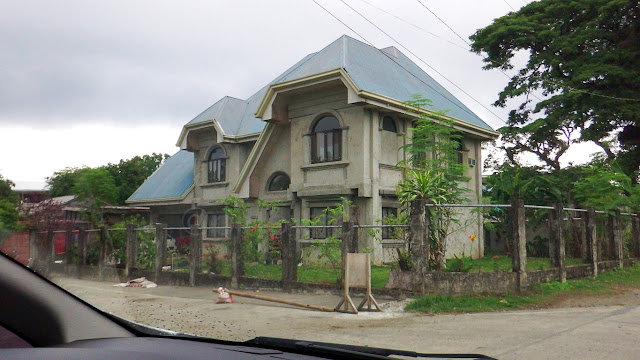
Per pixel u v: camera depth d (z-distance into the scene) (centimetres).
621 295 1002
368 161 1556
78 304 140
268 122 1767
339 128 1606
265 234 1286
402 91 1733
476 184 1975
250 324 745
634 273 1359
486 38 2159
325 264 1141
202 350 140
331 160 1633
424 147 1470
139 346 133
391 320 784
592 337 636
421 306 880
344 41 1788
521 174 2111
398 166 1559
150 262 1371
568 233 1345
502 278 966
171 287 1251
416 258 967
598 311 840
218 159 2172
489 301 900
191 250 1298
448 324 741
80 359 112
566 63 1991
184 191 2294
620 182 1569
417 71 2059
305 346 164
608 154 2306
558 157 2567
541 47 2158
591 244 1254
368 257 883
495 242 1908
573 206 1739
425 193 1065
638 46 1911
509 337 641
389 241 1565
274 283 1142
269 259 1278
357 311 853
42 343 130
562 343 603
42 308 131
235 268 1218
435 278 952
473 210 1495
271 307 916
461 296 932
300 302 963
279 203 1805
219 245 1359
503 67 2244
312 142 1684
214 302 971
